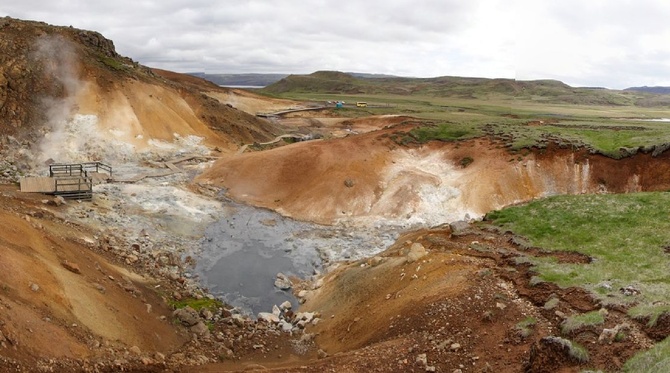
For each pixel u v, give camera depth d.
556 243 22.86
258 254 31.06
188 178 43.72
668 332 12.23
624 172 38.41
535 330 14.14
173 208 35.91
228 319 21.20
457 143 44.56
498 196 38.66
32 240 17.38
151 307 19.11
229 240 32.88
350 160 42.25
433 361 13.80
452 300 17.22
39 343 11.38
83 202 32.16
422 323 16.48
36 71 47.91
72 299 14.59
